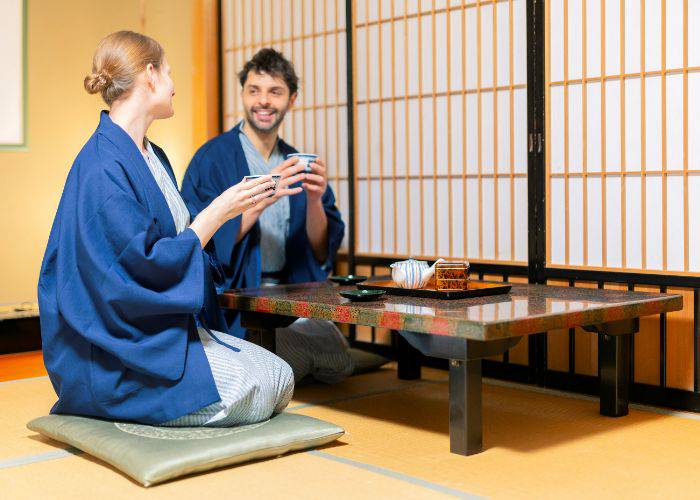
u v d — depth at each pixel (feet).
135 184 8.44
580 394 11.26
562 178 11.43
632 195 10.78
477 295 9.43
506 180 12.12
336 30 14.48
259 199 9.11
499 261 12.26
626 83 10.75
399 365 12.28
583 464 7.83
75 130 16.08
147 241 8.13
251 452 7.73
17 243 15.43
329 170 14.84
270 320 10.25
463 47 12.52
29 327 14.58
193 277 8.29
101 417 8.66
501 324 7.47
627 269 10.82
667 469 7.66
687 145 10.25
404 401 10.75
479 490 7.03
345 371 11.76
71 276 8.21
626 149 10.80
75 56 16.03
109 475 7.47
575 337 11.39
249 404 8.32
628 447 8.45
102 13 16.34
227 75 16.72
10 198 15.31
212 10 16.65
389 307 8.46
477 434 8.20
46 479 7.34
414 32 13.16
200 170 12.14
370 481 7.26
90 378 8.30
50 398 10.79
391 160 13.65
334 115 14.66
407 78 13.32
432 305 8.63
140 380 8.20
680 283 10.28
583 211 11.25
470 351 7.94
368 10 13.82
